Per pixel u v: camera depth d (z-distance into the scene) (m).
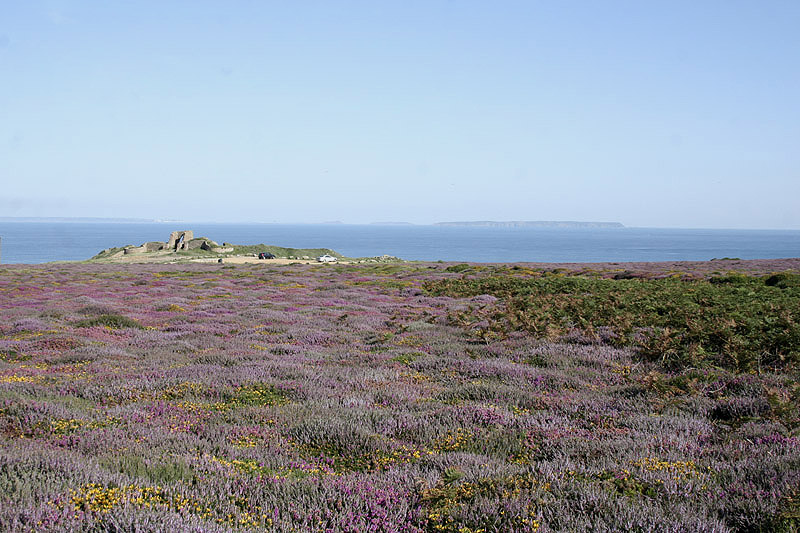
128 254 114.81
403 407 10.05
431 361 14.20
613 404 10.05
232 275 55.81
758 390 10.19
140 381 11.70
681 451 7.28
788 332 14.12
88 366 13.81
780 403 8.55
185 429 8.56
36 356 15.38
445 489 5.95
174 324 22.53
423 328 20.45
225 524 5.11
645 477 6.24
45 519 4.77
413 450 7.71
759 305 20.94
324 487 6.01
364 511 5.62
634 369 12.98
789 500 5.25
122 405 10.06
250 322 22.94
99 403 10.32
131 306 28.64
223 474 6.36
